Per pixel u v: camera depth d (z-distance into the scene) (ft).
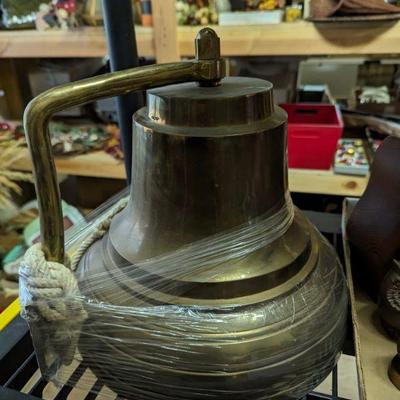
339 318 1.31
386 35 2.93
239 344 1.12
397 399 1.52
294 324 1.17
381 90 4.10
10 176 3.64
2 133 4.03
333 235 2.27
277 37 3.10
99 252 1.43
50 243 1.21
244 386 1.13
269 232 1.24
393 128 3.46
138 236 1.29
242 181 1.16
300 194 3.63
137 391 1.21
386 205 1.78
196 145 1.09
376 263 1.82
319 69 4.31
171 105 1.12
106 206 1.89
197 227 1.19
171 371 1.14
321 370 1.26
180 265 1.19
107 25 1.60
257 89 1.17
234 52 3.22
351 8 2.80
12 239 3.55
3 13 3.64
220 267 1.18
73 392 1.65
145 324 1.17
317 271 1.31
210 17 3.21
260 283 1.18
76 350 1.25
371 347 1.70
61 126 4.25
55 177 1.16
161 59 3.32
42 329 1.22
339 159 3.45
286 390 1.19
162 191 1.19
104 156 3.92
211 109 1.09
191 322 1.14
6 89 4.47
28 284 1.16
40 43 3.58
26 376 1.57
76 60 4.22
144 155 1.21
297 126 3.32
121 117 1.76
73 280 1.20
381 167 1.83
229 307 1.15
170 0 3.11
